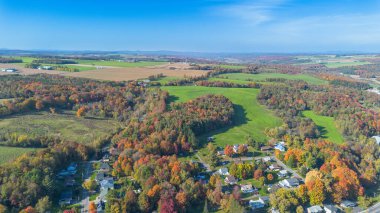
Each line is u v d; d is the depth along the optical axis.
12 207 97.44
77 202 105.62
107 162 134.50
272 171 133.00
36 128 159.50
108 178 118.88
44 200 98.12
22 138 136.88
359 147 155.25
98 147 144.88
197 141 150.00
